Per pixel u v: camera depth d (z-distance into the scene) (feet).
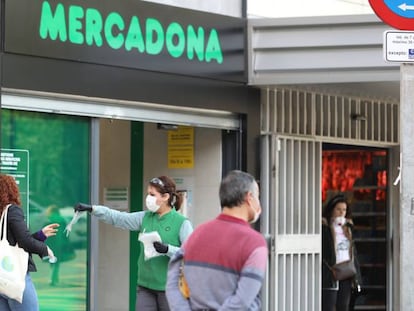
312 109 40.98
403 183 26.71
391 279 46.80
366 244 47.60
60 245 32.37
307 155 40.65
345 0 41.37
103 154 40.86
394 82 37.06
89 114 32.83
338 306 43.09
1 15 29.99
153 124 39.78
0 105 30.01
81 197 32.86
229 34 36.78
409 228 26.61
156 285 29.37
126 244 40.45
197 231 19.80
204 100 36.06
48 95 31.55
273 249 38.88
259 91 38.55
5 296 26.16
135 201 40.14
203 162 38.73
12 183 26.91
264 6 38.27
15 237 26.55
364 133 43.98
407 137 26.78
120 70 33.27
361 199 47.65
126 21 33.42
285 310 39.60
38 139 31.68
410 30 27.02
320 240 41.19
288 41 37.09
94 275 33.09
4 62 30.01
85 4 32.17
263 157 38.73
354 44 36.45
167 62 34.71
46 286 32.07
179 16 35.12
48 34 31.09
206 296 19.22
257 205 19.93
